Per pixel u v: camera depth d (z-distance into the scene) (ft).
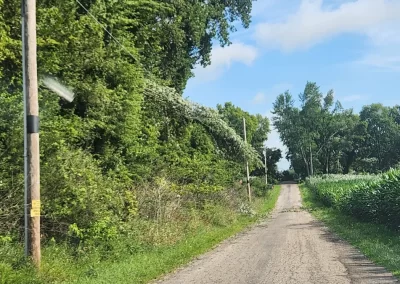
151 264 38.47
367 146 379.96
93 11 56.24
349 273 31.86
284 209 144.97
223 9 107.65
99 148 55.06
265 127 315.99
